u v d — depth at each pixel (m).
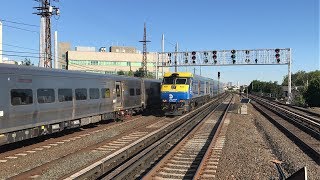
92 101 23.02
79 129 23.05
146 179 10.09
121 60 121.00
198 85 38.38
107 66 119.12
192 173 11.39
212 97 56.66
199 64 54.12
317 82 51.34
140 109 33.56
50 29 35.69
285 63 54.00
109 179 10.06
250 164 12.71
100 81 24.39
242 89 141.75
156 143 15.77
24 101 16.08
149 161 13.06
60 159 13.31
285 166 12.84
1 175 11.26
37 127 17.25
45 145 16.59
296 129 24.02
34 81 16.92
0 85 14.61
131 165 11.41
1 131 14.58
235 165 12.57
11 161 13.21
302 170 4.15
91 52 117.00
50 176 10.95
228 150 15.38
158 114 34.41
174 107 31.94
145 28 69.81
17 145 17.09
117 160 13.03
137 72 89.94
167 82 32.38
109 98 25.80
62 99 19.41
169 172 11.51
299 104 52.69
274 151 15.76
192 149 15.62
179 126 22.77
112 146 16.41
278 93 90.75
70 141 17.75
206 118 29.44
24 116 16.05
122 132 21.20
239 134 20.69
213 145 16.47
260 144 17.56
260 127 25.05
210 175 11.12
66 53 118.69
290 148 16.25
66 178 9.85
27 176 10.90
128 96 29.88
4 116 14.75
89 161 13.04
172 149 14.76
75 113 20.83
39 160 13.38
